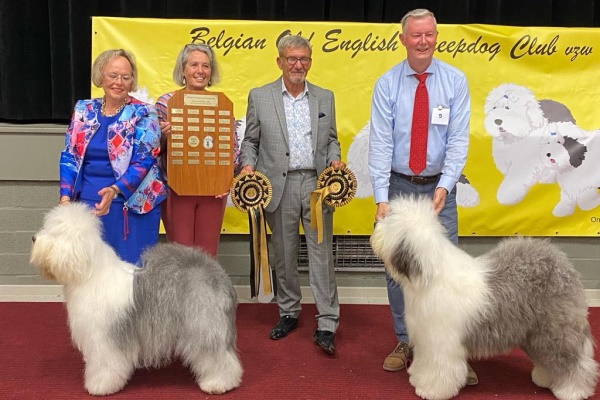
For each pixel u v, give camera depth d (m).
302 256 4.60
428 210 2.81
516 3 4.44
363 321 4.12
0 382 3.06
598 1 4.52
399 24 4.24
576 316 2.77
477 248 4.55
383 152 3.20
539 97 4.37
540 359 2.86
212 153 3.43
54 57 4.29
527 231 4.52
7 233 4.44
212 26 4.21
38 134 4.27
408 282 2.82
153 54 4.21
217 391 2.92
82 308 2.74
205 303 2.78
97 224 2.79
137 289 2.77
